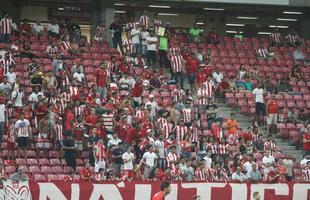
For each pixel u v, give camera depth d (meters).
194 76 110.56
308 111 111.00
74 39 113.81
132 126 92.06
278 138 104.75
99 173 84.31
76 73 102.25
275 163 93.88
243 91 109.38
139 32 112.88
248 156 89.12
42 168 88.50
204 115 102.31
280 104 110.75
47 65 105.38
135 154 90.38
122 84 103.06
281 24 137.38
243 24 136.00
